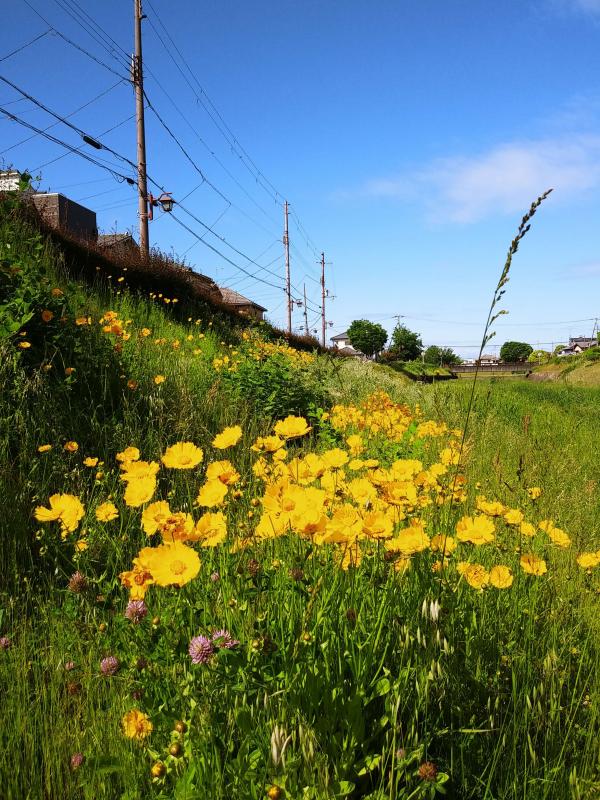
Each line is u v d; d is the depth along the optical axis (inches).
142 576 63.8
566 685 80.3
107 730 67.1
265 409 246.4
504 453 211.6
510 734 67.9
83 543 85.8
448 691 68.2
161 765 54.1
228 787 53.2
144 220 677.9
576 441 275.3
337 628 70.2
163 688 62.6
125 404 171.3
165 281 506.9
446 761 64.6
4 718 69.7
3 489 118.3
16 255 206.8
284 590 74.5
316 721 59.9
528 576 97.8
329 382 323.9
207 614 69.8
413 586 80.2
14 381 149.1
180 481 138.5
